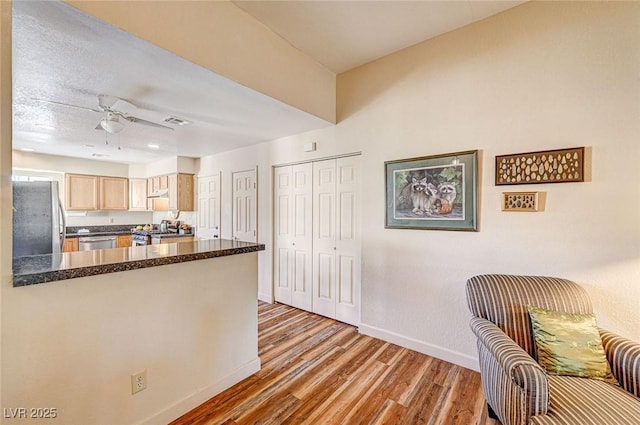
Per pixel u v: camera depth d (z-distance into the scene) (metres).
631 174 1.69
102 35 1.50
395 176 2.67
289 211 3.81
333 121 3.11
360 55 2.73
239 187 4.48
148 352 1.59
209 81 2.05
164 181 5.53
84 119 3.00
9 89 1.08
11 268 1.13
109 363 1.43
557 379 1.37
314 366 2.32
